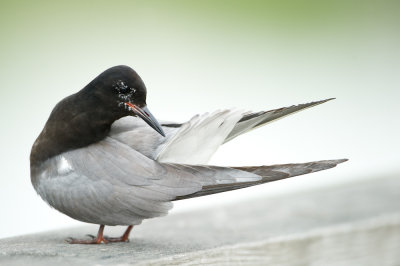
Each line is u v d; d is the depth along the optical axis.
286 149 16.02
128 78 8.09
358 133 17.44
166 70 19.09
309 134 16.98
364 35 21.45
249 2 20.73
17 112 17.05
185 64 19.36
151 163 7.89
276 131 16.39
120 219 7.97
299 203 9.64
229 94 18.73
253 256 7.63
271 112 8.12
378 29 21.47
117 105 8.13
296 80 19.77
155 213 7.81
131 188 7.81
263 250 7.68
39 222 13.22
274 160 15.57
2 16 20.17
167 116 17.45
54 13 20.41
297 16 20.83
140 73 18.97
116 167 7.91
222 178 7.54
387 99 19.28
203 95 18.34
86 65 19.12
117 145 8.14
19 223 13.15
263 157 15.62
